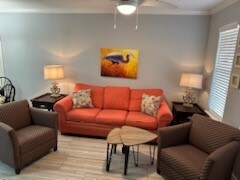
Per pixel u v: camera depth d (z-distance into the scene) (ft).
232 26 8.80
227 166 6.75
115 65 13.60
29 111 10.08
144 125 10.69
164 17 12.58
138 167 8.84
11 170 8.27
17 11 13.78
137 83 13.76
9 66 15.05
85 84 13.52
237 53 8.14
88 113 11.41
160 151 8.08
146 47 13.14
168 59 13.16
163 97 13.64
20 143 7.97
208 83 11.87
